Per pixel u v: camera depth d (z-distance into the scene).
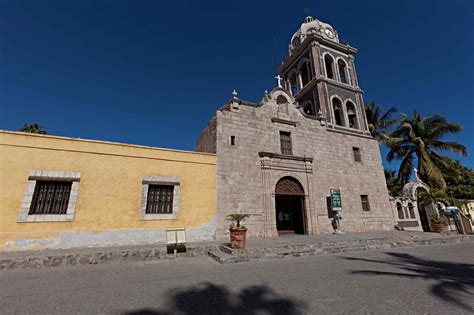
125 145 12.59
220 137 15.59
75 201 10.93
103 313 4.23
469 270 6.93
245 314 4.07
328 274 6.69
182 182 13.46
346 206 18.80
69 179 11.03
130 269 7.88
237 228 10.17
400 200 21.33
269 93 18.94
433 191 19.31
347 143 21.02
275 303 4.56
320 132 19.97
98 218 11.17
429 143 25.91
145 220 12.09
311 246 11.05
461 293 4.90
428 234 15.93
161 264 8.73
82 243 10.61
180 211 12.98
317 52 24.25
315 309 4.21
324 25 27.78
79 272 7.48
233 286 5.73
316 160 18.86
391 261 8.47
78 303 4.72
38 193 10.59
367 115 31.02
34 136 10.89
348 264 8.04
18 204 10.02
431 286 5.41
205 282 6.14
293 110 19.42
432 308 4.14
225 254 9.63
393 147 27.05
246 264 8.41
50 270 7.77
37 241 9.96
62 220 10.54
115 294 5.25
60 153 11.18
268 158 16.67
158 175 12.95
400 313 3.96
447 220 18.47
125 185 12.08
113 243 11.16
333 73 24.73
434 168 23.86
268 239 13.57
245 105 17.28
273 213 15.65
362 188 20.14
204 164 14.45
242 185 15.26
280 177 16.73
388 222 20.16
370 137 22.64
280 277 6.49
